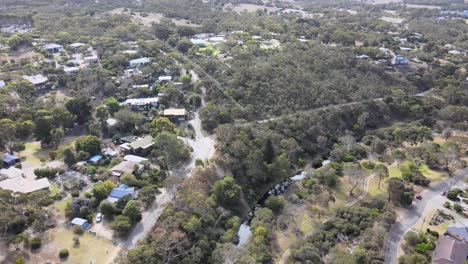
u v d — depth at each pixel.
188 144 142.50
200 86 182.12
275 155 140.88
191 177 121.62
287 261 99.69
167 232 97.56
